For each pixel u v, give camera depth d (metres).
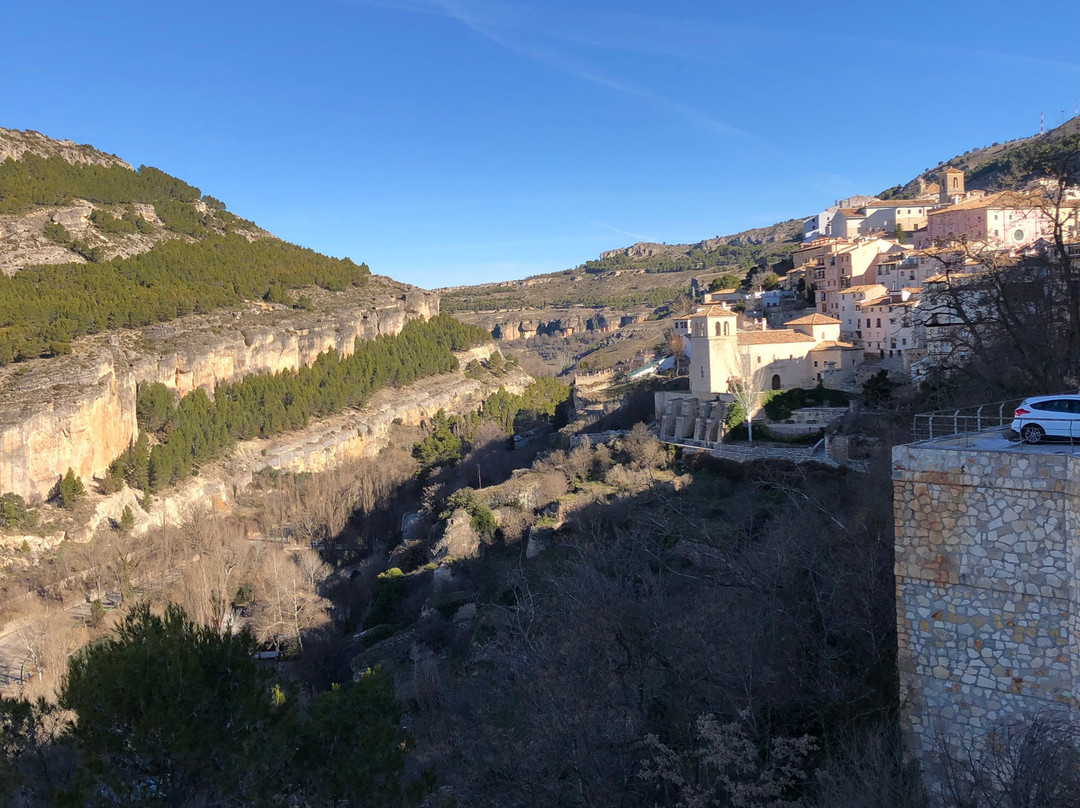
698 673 21.91
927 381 46.06
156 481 109.06
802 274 107.69
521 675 25.45
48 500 98.75
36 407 98.62
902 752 15.04
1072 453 13.23
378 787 18.33
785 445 58.44
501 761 21.67
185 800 15.54
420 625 52.78
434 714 32.03
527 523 61.31
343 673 53.41
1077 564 12.71
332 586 73.69
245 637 17.64
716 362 66.56
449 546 62.44
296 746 17.62
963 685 14.20
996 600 13.81
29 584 81.94
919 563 14.77
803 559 24.16
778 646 20.95
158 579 80.75
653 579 30.12
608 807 18.97
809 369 68.12
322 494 101.69
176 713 15.14
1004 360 32.31
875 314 72.88
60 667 54.28
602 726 20.69
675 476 59.00
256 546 94.00
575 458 67.69
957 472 14.23
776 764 16.94
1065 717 12.90
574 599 27.53
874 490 30.05
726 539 35.75
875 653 19.16
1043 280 33.16
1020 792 12.28
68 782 17.19
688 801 16.55
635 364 124.88
